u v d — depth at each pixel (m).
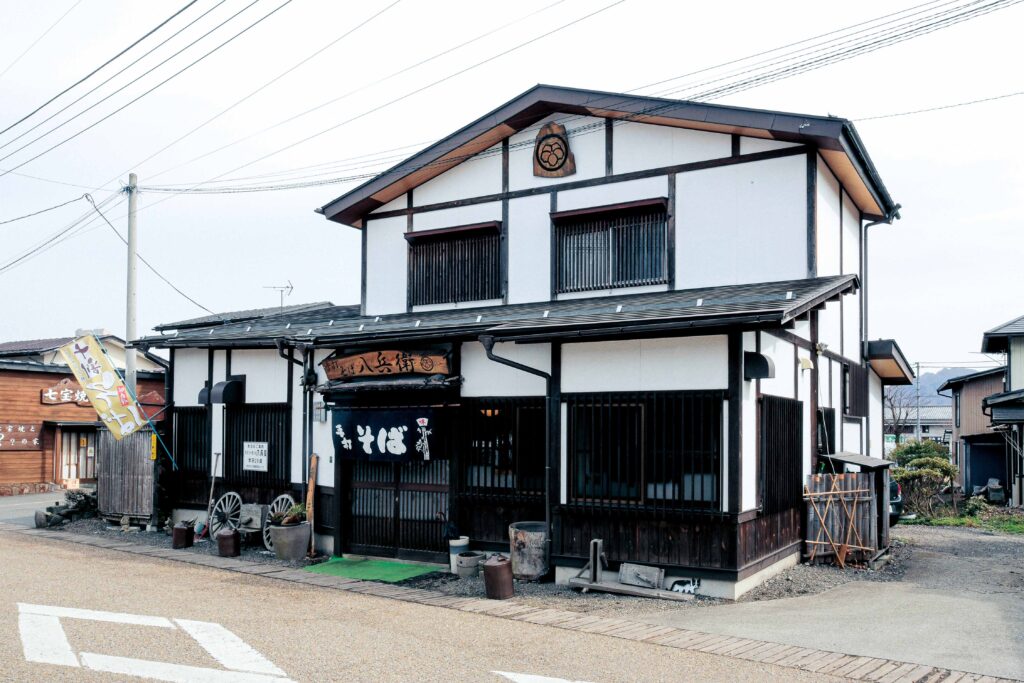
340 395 12.87
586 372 10.25
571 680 6.27
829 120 10.87
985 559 12.52
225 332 15.71
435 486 11.93
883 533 12.55
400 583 10.62
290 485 13.73
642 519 9.77
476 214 14.00
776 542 10.55
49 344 30.53
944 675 6.40
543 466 10.87
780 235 11.42
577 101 12.67
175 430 15.87
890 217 15.48
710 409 9.36
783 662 6.76
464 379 11.70
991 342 25.17
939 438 48.09
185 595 9.67
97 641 7.37
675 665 6.69
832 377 13.70
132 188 18.09
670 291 12.09
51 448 25.67
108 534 15.30
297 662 6.76
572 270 12.92
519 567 10.39
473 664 6.72
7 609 8.66
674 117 11.89
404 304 14.72
